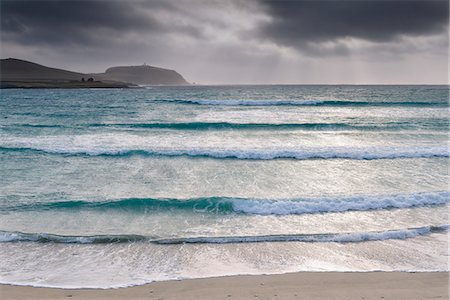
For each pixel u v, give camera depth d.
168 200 8.54
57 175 11.11
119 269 5.65
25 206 8.45
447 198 8.92
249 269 5.66
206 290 4.94
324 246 6.53
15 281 5.25
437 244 6.63
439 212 8.24
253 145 15.72
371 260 6.01
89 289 5.00
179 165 12.43
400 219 7.84
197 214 8.10
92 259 6.00
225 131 19.64
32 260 5.96
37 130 19.30
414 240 6.79
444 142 16.64
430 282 5.20
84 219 7.81
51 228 7.36
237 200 8.42
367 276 5.40
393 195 8.98
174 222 7.68
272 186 10.20
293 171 11.88
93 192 9.55
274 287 5.02
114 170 11.77
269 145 15.77
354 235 6.86
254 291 4.90
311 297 4.72
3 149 14.34
